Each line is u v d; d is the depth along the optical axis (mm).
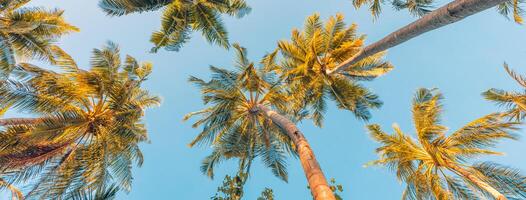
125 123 12219
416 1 12047
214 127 13938
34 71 11109
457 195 12367
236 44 14562
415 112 13789
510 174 11414
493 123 11594
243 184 11305
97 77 11820
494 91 14711
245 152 14742
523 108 12977
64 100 11523
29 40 13836
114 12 12758
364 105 15344
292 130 9289
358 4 13664
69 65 11578
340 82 15539
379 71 15477
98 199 5523
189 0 14438
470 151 12555
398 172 14211
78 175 11328
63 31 15102
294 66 15508
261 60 14586
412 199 13219
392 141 14172
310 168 6984
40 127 9875
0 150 9898
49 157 11414
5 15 13156
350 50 15031
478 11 4961
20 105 10297
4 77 11742
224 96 13516
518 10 11734
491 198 11031
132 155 13930
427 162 13516
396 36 7414
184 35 14086
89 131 12586
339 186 9953
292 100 14977
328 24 15031
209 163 15359
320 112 16719
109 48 12406
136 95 14562
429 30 6266
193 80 13891
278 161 14453
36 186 10508
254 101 14648
